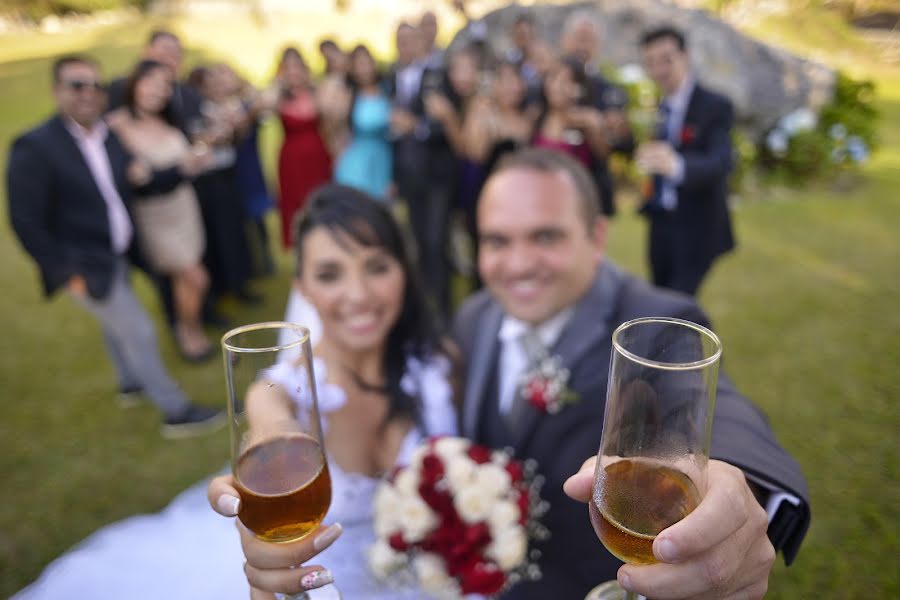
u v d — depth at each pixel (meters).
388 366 1.83
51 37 19.56
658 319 0.91
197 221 4.43
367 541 1.73
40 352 4.82
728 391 1.37
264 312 5.43
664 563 0.84
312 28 20.64
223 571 1.89
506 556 1.46
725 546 0.83
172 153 4.07
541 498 1.63
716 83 8.34
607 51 8.86
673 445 0.85
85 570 1.90
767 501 1.11
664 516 0.84
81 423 3.98
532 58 6.36
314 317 2.27
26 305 5.59
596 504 0.91
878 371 4.36
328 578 0.99
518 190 1.63
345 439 1.77
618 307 1.70
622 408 0.86
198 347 4.69
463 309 2.12
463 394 1.94
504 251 1.68
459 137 4.99
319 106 5.85
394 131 5.39
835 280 5.77
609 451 0.88
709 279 5.82
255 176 5.80
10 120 11.18
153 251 4.19
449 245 5.21
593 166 4.74
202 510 2.22
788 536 1.09
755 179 8.55
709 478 0.90
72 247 3.35
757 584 0.91
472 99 4.96
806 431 3.76
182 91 4.94
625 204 7.73
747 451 1.12
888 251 6.41
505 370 1.82
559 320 1.76
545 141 4.70
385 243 1.69
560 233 1.64
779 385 4.22
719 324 5.03
